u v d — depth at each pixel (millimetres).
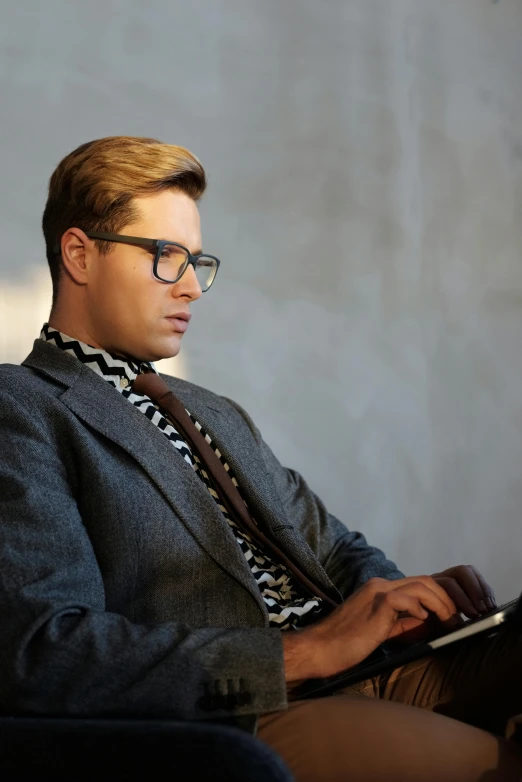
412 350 4531
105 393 1973
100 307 2045
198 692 1467
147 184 2041
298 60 4441
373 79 4605
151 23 4105
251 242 4238
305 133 4414
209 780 1141
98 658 1477
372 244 4500
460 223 4727
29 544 1612
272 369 4211
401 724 1467
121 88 4000
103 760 1186
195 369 4055
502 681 1766
